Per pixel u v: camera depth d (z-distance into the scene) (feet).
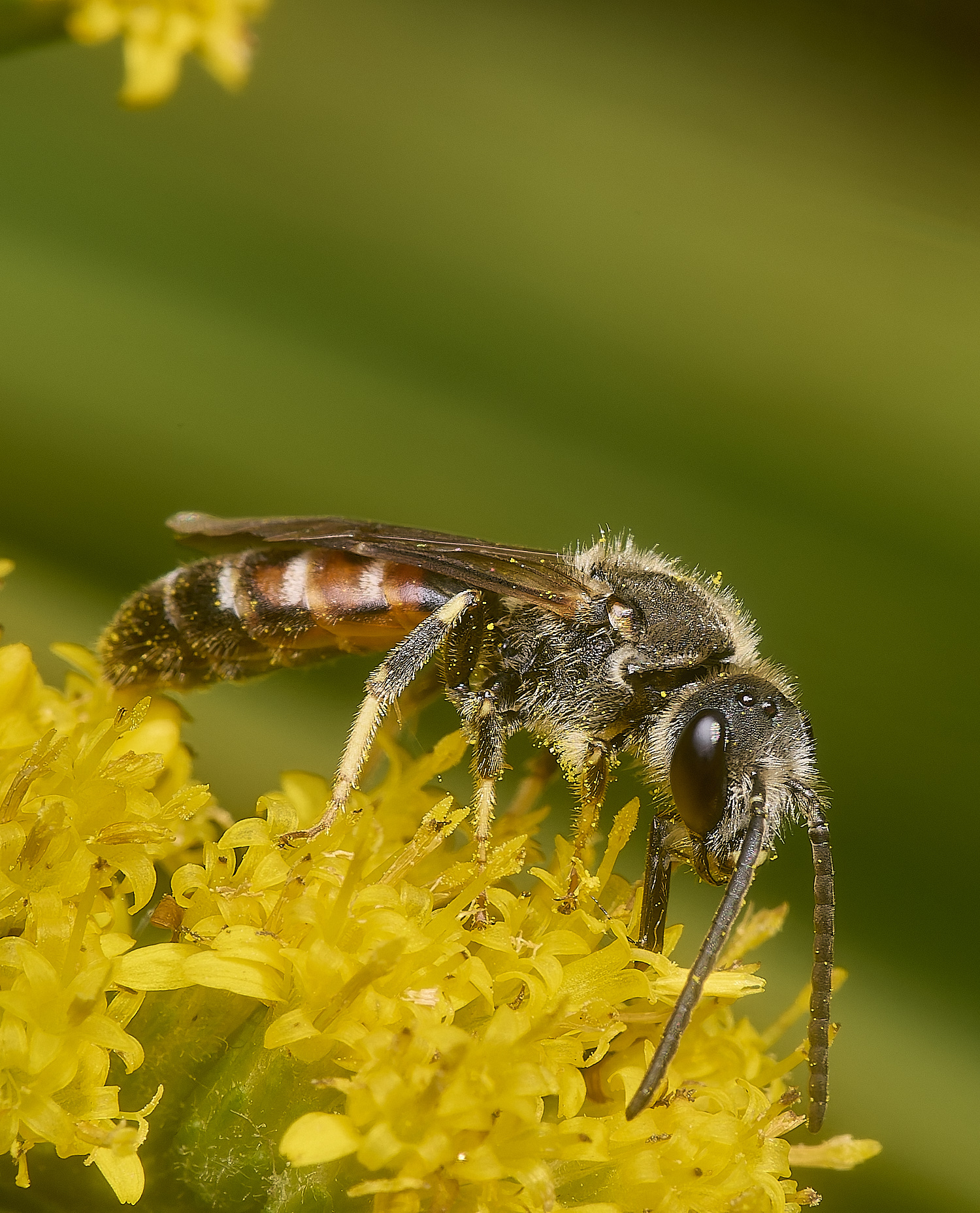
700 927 0.24
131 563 0.25
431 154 0.27
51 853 0.21
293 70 0.27
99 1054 0.21
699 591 0.23
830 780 0.25
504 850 0.21
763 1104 0.21
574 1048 0.21
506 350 0.26
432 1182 0.21
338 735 0.24
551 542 0.25
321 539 0.22
